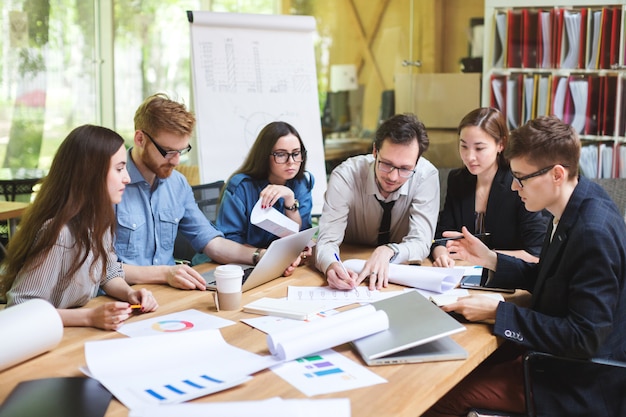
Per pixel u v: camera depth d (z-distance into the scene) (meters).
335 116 5.80
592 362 1.71
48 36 5.23
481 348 1.64
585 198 1.80
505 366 1.96
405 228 2.72
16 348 1.47
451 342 1.65
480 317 1.80
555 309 1.80
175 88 5.65
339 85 5.75
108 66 5.47
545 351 1.72
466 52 5.33
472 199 2.86
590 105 4.11
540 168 1.81
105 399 1.30
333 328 1.57
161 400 1.29
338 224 2.57
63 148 1.81
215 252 2.53
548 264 1.84
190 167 4.43
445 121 5.45
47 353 1.58
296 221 2.69
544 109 4.18
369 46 5.64
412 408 1.33
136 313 1.88
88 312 1.76
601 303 1.68
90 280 1.90
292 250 2.21
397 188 2.47
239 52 3.63
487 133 2.69
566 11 4.07
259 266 2.07
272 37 3.73
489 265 2.17
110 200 1.84
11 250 1.83
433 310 1.75
